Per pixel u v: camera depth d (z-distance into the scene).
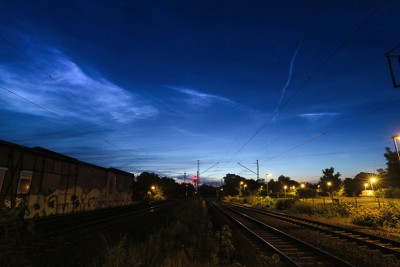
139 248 9.17
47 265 8.86
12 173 21.55
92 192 36.59
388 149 61.72
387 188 59.09
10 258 4.34
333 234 15.57
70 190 30.59
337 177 83.00
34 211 23.88
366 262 9.80
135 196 76.19
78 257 9.55
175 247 10.70
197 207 32.72
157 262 7.95
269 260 9.29
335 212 27.73
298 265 9.18
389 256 10.60
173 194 116.88
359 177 85.88
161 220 23.19
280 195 89.19
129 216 24.95
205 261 9.50
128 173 53.50
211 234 14.34
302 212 33.72
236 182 154.38
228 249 10.34
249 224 22.36
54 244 11.48
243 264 9.91
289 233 16.95
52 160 27.25
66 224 18.72
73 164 31.50
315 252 11.29
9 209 4.27
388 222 19.08
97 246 11.39
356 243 13.25
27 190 23.19
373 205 32.88
